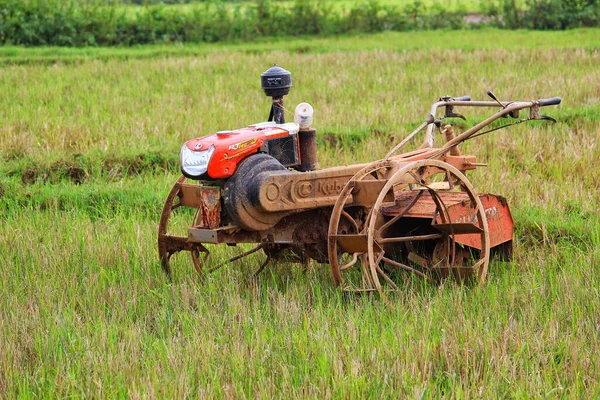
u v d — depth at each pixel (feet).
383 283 43.75
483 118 78.84
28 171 66.28
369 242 38.24
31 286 42.47
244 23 179.22
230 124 80.12
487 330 35.19
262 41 175.73
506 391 30.76
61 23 165.48
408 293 40.91
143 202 58.44
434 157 44.16
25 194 60.08
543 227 50.26
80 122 80.84
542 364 32.71
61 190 60.64
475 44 145.79
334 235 38.60
